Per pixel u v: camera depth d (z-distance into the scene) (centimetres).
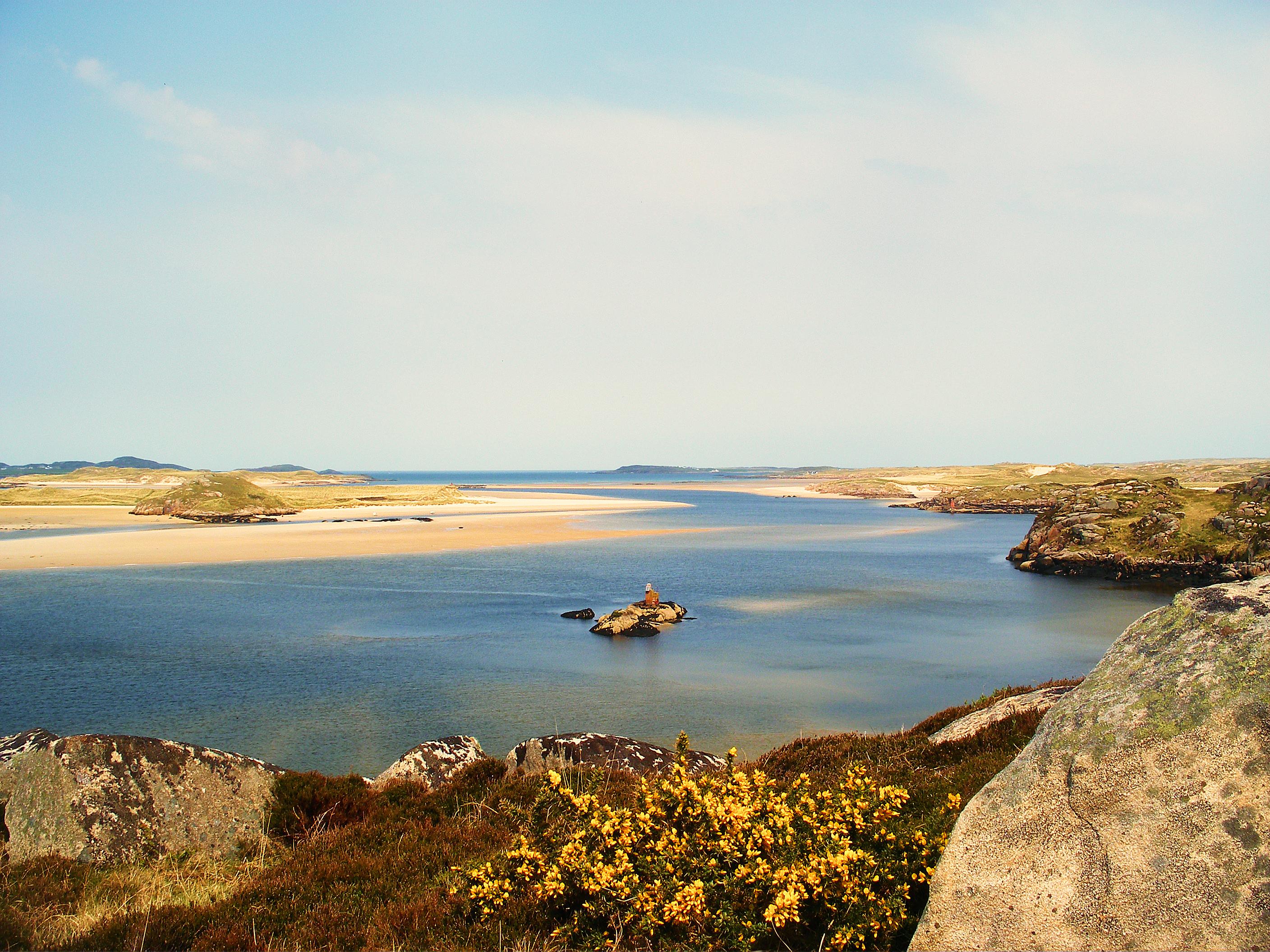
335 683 2786
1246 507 6159
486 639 3572
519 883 659
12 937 643
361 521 10394
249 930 662
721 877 587
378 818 987
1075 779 473
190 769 948
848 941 523
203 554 6544
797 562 6838
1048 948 427
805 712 2517
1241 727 444
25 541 7331
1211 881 409
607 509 14412
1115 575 6038
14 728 2236
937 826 607
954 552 8038
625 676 2955
